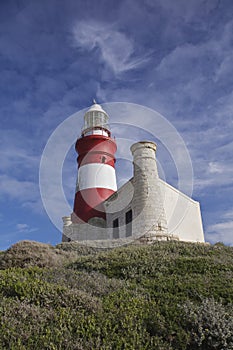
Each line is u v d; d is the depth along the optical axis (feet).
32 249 43.11
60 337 18.13
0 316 20.10
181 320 21.66
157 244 51.31
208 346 20.13
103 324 20.16
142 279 31.12
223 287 27.50
